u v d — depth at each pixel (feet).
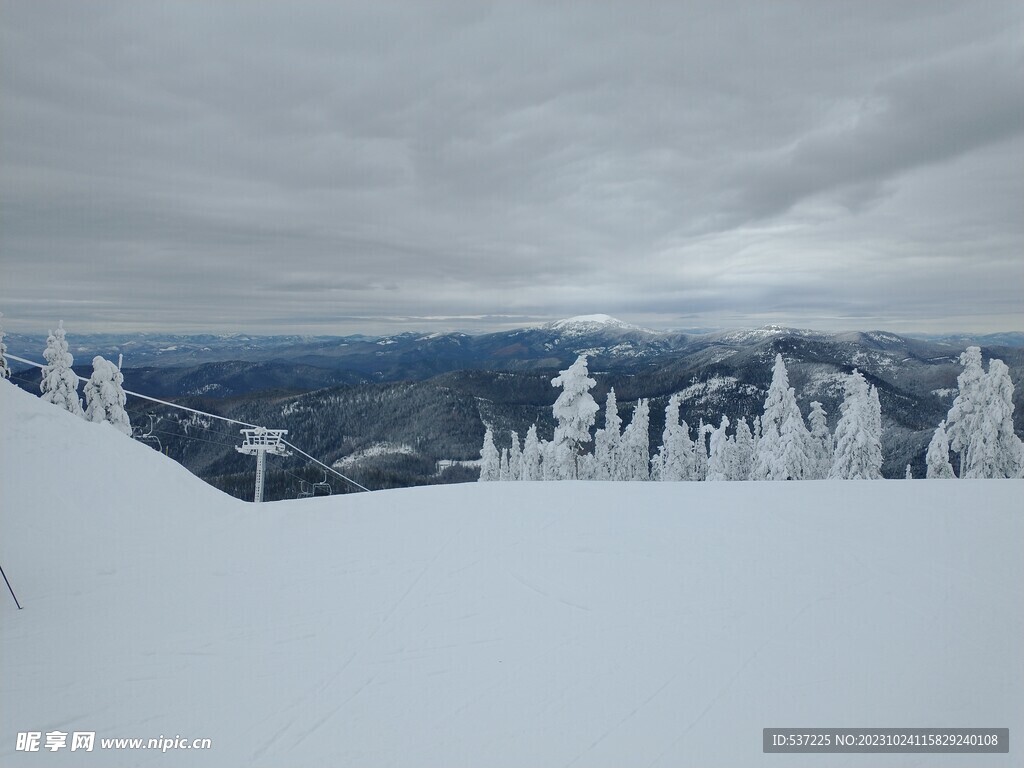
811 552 26.91
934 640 18.44
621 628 19.94
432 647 18.89
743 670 17.08
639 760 13.42
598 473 130.52
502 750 13.84
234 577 25.38
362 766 13.39
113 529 30.76
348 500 40.29
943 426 106.73
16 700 15.96
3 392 38.42
